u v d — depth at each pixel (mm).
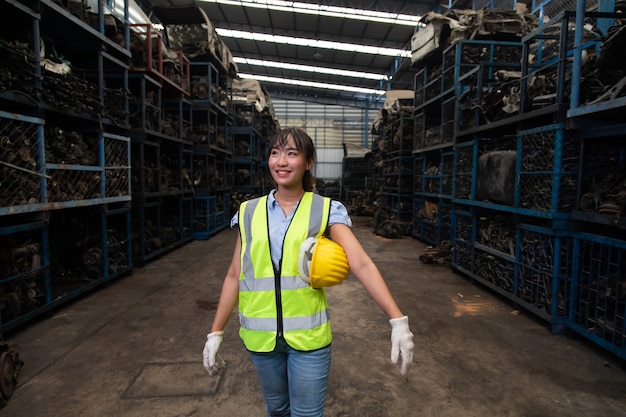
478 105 4758
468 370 2684
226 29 15297
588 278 3107
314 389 1322
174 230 7500
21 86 3176
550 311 3357
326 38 15500
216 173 9391
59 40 4293
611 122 2998
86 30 3986
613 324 2766
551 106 3232
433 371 2672
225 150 9703
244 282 1342
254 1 12797
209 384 2494
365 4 13367
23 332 3336
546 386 2469
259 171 13453
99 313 3828
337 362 2818
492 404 2273
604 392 2395
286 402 1469
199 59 8664
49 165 3432
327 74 20312
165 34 8523
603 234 3080
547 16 5609
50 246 4438
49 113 3908
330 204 1343
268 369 1369
